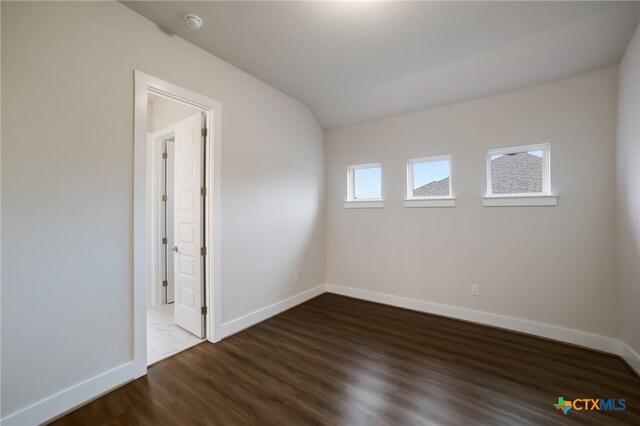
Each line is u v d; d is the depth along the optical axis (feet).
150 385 6.29
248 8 6.39
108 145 6.05
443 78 9.40
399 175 11.59
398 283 11.64
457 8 6.34
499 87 9.17
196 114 8.75
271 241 10.55
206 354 7.70
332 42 7.73
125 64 6.33
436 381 6.44
